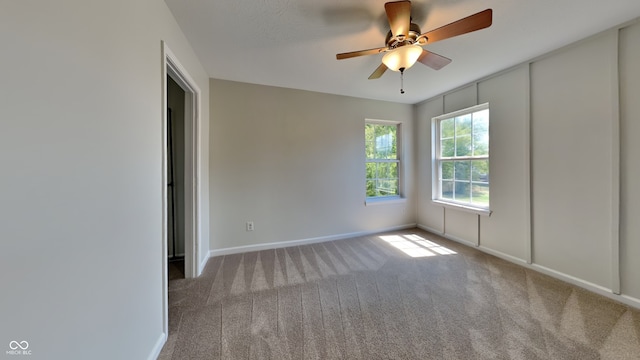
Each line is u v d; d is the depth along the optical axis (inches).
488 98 112.9
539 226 95.1
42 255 27.0
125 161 42.9
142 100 49.1
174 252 112.5
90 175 34.3
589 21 70.1
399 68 71.7
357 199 145.3
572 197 85.0
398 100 152.0
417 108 158.6
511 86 102.9
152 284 53.1
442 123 144.2
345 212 142.3
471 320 65.5
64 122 29.9
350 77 112.7
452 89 130.3
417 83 121.5
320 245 129.7
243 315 68.6
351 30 74.4
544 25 72.1
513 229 104.9
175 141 112.2
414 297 77.5
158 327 55.8
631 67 70.6
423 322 64.9
